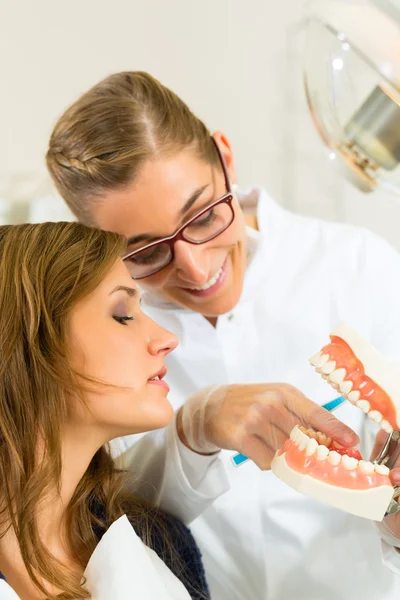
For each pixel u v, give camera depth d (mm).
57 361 659
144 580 662
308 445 632
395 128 655
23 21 1498
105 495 799
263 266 1087
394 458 666
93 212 884
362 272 1078
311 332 1048
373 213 1619
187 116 913
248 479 1000
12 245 699
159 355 708
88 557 735
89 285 673
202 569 855
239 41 1561
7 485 671
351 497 612
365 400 627
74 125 875
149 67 1577
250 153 1632
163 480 869
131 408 670
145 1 1528
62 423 672
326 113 727
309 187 1629
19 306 673
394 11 572
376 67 579
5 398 670
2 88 1519
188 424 841
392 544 739
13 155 1535
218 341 1044
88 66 1546
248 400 801
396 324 1055
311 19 651
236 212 945
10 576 675
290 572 999
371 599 972
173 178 839
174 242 872
